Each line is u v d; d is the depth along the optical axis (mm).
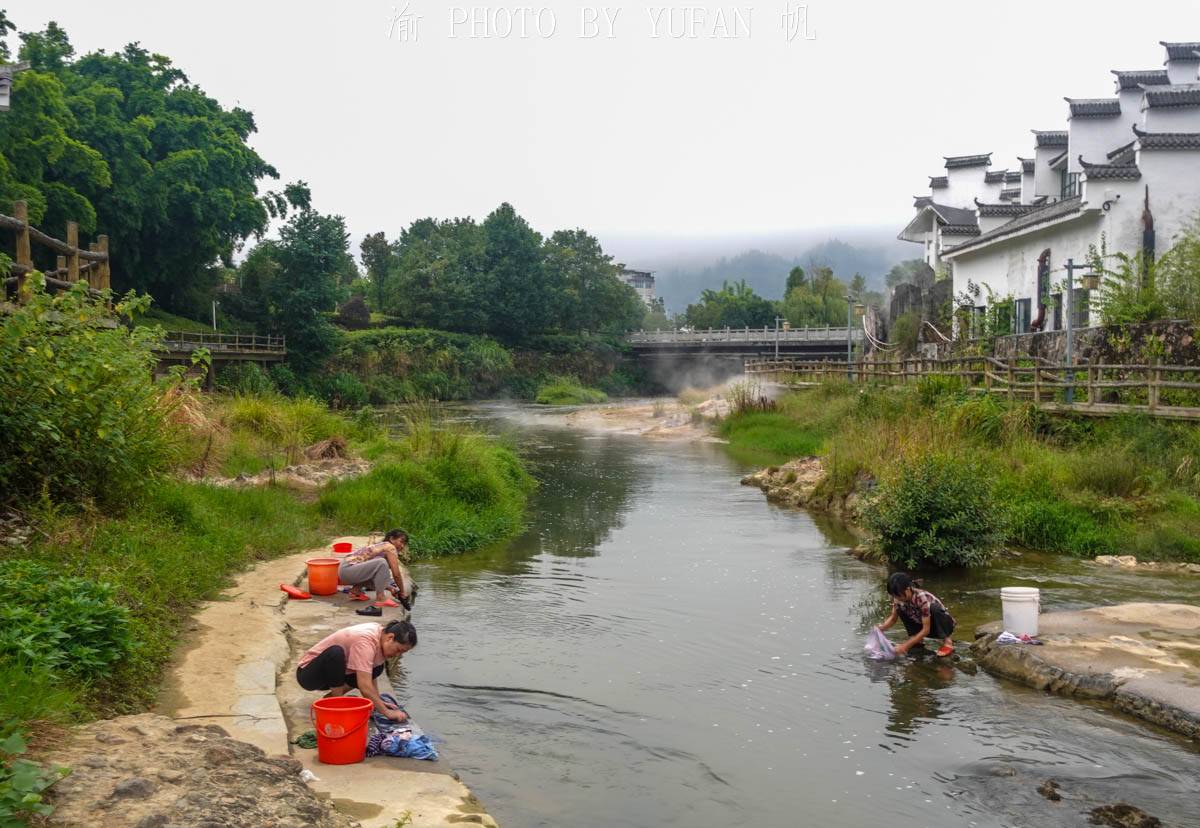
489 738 6996
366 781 5547
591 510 18422
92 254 13602
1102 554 13586
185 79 58938
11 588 6676
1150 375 17234
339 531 13992
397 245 112188
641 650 9219
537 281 88688
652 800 6027
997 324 32656
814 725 7340
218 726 5797
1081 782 6297
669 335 89875
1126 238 24984
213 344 45188
